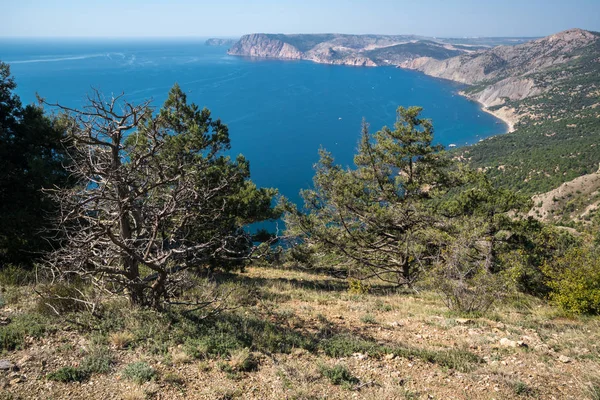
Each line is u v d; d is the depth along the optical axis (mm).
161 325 6656
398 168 19406
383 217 17766
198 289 9875
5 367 4934
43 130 14102
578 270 11078
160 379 5215
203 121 15531
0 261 10477
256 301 10508
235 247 13617
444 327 9000
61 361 5285
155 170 7848
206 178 12156
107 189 7293
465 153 136625
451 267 11367
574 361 6887
